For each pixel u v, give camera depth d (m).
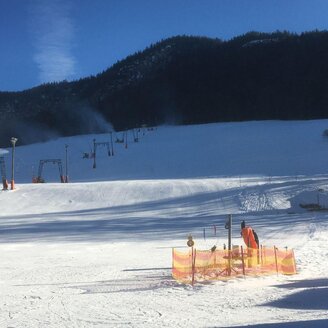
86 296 8.30
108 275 10.69
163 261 12.87
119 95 160.00
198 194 32.78
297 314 6.38
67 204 33.56
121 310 7.08
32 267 12.01
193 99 148.00
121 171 55.84
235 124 102.25
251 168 48.53
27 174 63.34
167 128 108.31
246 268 10.87
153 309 7.10
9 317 6.71
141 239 18.50
